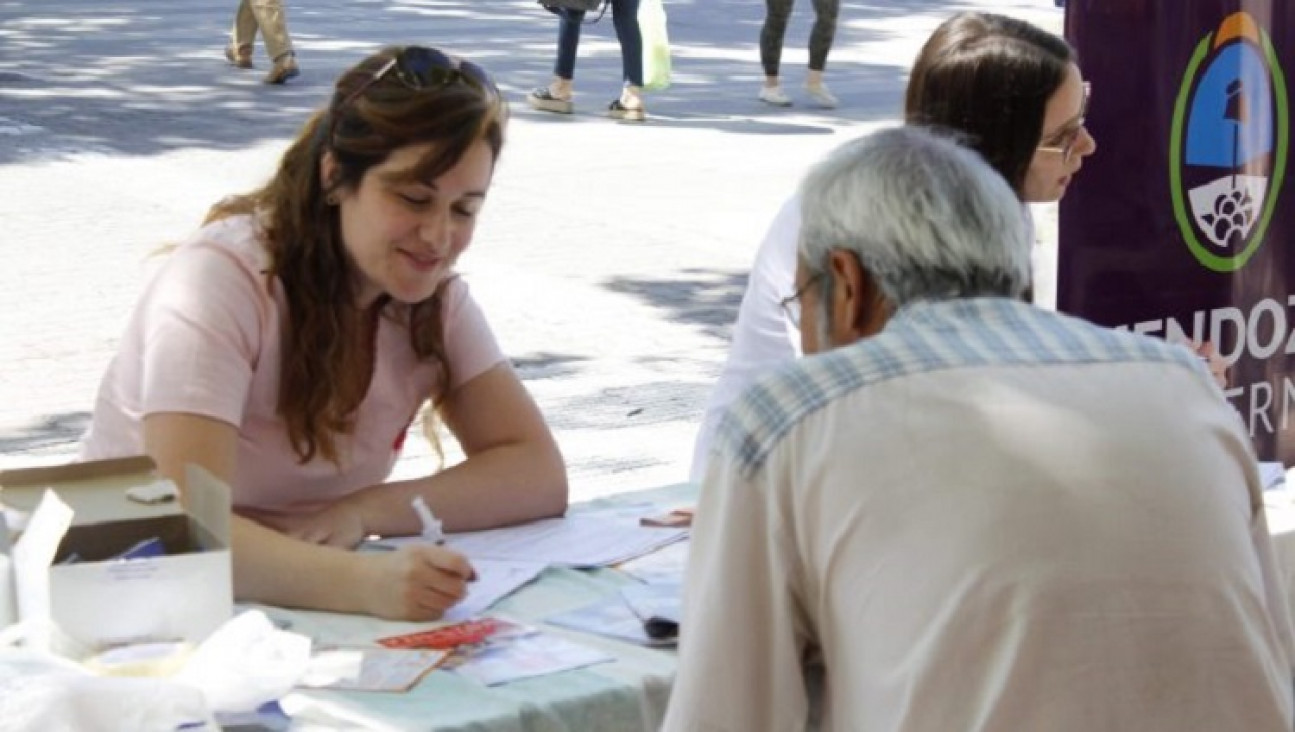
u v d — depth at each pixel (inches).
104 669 90.4
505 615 107.7
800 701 80.2
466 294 129.8
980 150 123.3
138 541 99.8
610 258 346.0
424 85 110.2
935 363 79.1
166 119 474.9
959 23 126.6
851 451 77.6
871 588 76.9
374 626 105.2
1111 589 75.3
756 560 79.6
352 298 117.6
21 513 100.2
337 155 112.1
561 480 128.0
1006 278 82.7
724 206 391.5
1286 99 163.5
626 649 102.2
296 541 109.9
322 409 117.5
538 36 673.6
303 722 90.9
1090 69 151.4
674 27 724.7
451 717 91.6
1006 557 75.2
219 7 754.2
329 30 680.4
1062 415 77.9
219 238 117.1
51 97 503.8
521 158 436.5
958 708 75.2
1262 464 135.5
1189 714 75.9
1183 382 81.7
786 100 530.0
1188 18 155.4
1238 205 162.7
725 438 81.0
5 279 316.8
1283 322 167.8
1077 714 74.6
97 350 279.4
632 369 281.9
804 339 85.9
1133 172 155.8
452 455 237.1
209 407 112.6
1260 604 79.6
